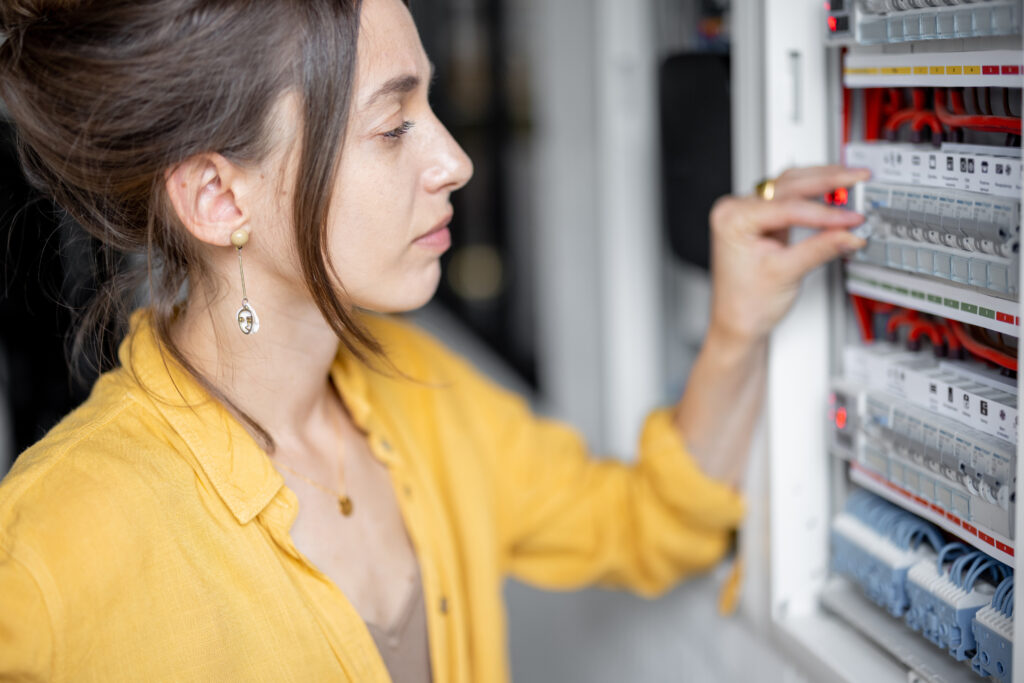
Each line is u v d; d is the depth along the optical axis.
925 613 1.02
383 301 1.02
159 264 1.01
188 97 0.87
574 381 2.62
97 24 0.86
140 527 0.91
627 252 1.91
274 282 1.01
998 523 0.89
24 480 0.90
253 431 1.05
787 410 1.21
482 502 1.30
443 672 1.16
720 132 1.55
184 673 0.92
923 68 0.93
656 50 1.83
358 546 1.12
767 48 1.13
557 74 2.44
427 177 1.00
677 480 1.30
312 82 0.89
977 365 1.00
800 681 1.25
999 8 0.82
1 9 0.90
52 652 0.84
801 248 1.09
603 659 2.06
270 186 0.94
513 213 3.37
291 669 0.97
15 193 1.25
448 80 3.54
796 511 1.24
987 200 0.87
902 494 1.05
